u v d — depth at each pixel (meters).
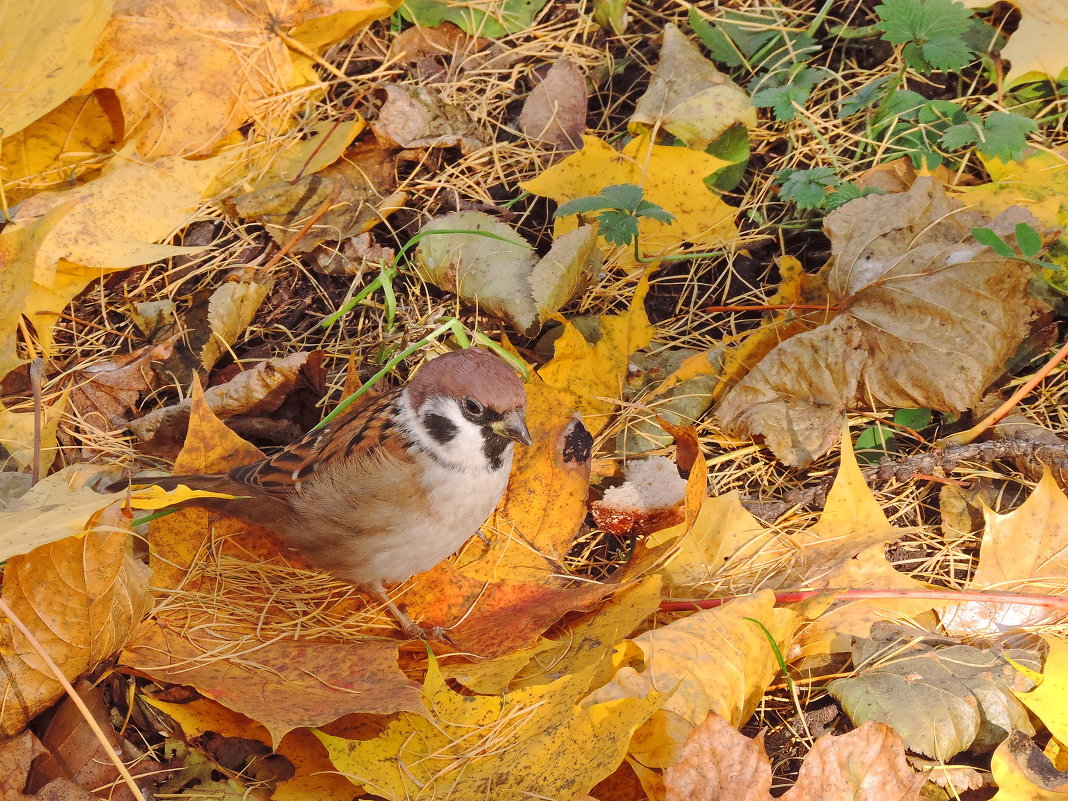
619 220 5.87
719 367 6.15
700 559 5.27
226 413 6.16
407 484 4.82
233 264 6.64
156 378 6.32
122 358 6.31
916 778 4.12
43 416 6.04
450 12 7.45
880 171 6.66
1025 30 6.65
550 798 4.09
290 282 6.70
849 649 4.95
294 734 4.56
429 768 4.24
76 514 4.16
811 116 6.99
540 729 4.28
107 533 4.29
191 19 6.67
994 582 5.19
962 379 5.73
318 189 6.80
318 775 4.45
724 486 5.89
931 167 6.59
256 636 4.92
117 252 6.07
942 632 5.08
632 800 4.37
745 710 4.55
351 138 6.88
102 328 6.45
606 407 5.94
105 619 4.47
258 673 4.62
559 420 5.38
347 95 7.21
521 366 5.75
